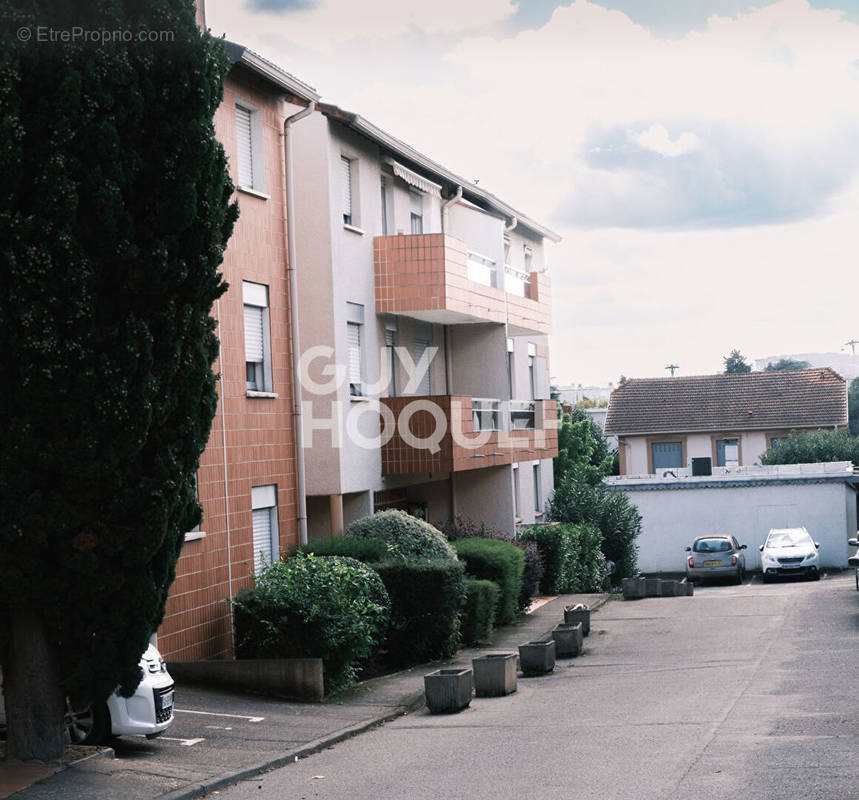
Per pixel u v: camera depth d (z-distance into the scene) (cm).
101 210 1045
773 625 2414
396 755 1223
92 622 1100
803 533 4397
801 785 933
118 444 1059
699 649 2086
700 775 1002
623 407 6562
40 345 1020
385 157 2578
